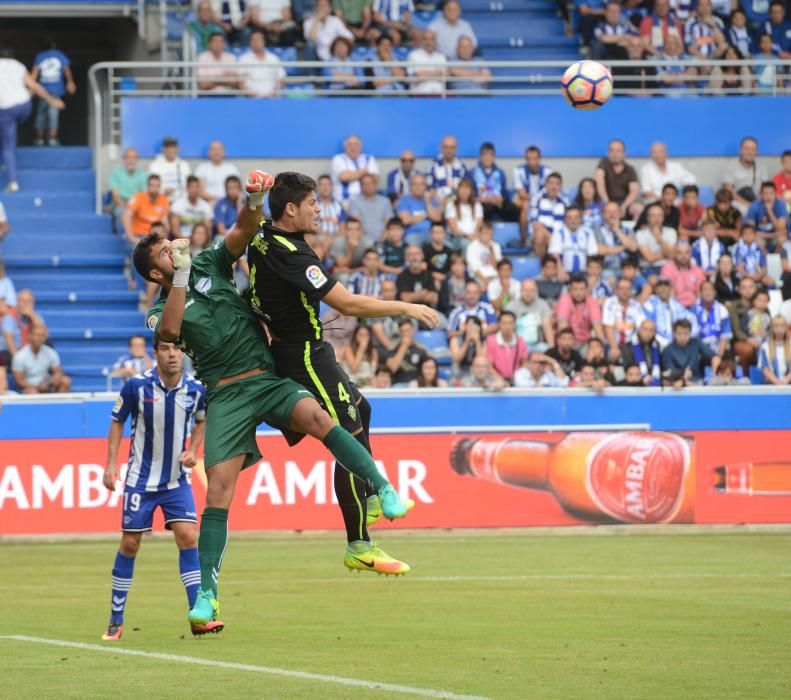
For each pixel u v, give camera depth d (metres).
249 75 62.00
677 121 62.62
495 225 57.97
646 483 45.94
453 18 65.25
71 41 77.69
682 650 21.03
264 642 22.17
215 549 21.31
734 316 53.50
